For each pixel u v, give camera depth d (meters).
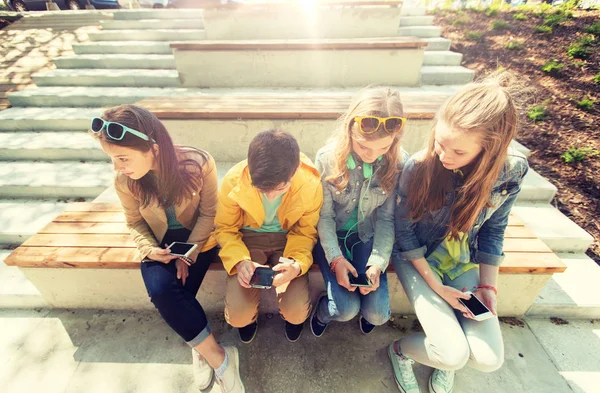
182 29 4.98
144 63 4.12
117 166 1.15
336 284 1.41
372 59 3.50
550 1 5.21
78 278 1.69
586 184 2.45
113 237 1.73
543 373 1.55
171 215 1.48
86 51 4.50
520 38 4.27
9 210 2.47
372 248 1.45
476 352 1.21
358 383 1.51
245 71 3.62
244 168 1.31
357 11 4.04
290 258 1.42
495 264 1.37
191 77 3.69
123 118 1.08
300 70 3.59
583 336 1.72
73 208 1.96
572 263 2.03
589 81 3.30
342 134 1.30
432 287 1.36
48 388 1.49
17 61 4.34
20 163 2.86
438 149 1.16
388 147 1.22
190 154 1.40
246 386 1.50
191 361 1.60
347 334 1.73
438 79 3.72
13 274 1.97
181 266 1.39
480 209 1.24
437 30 4.50
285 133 1.17
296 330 1.63
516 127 1.07
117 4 8.93
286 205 1.39
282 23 4.16
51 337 1.70
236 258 1.37
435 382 1.43
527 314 1.81
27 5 8.41
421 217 1.36
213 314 1.84
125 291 1.76
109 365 1.58
